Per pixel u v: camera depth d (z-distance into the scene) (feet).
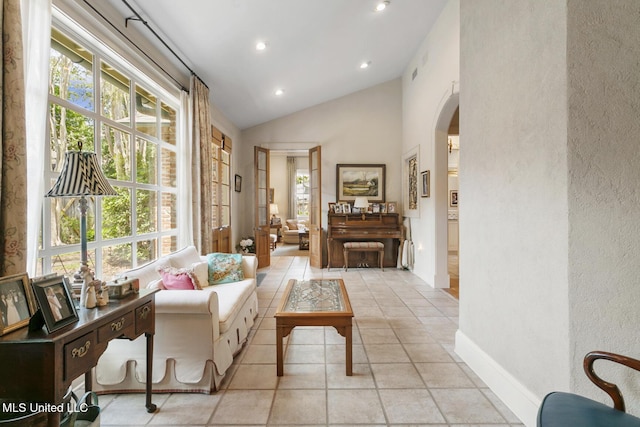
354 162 20.99
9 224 4.57
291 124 21.24
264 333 9.75
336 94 20.34
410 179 18.99
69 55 7.04
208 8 9.18
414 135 17.93
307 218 37.81
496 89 6.47
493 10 6.55
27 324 4.01
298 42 12.74
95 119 7.81
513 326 5.95
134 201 9.49
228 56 12.22
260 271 19.19
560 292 4.80
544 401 3.93
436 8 13.34
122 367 6.48
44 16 5.55
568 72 4.62
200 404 6.14
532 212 5.42
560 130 4.76
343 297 8.42
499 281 6.40
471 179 7.55
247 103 17.56
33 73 5.42
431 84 15.07
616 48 4.56
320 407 6.01
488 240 6.80
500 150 6.35
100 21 7.47
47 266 6.41
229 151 18.92
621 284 4.54
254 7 9.76
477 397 6.32
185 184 12.23
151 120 10.62
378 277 17.35
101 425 5.52
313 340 9.13
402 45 16.11
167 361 6.52
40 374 3.70
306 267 20.47
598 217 4.58
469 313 7.67
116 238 8.61
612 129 4.57
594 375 4.00
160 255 11.07
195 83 12.42
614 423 3.42
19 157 4.67
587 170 4.60
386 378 7.04
